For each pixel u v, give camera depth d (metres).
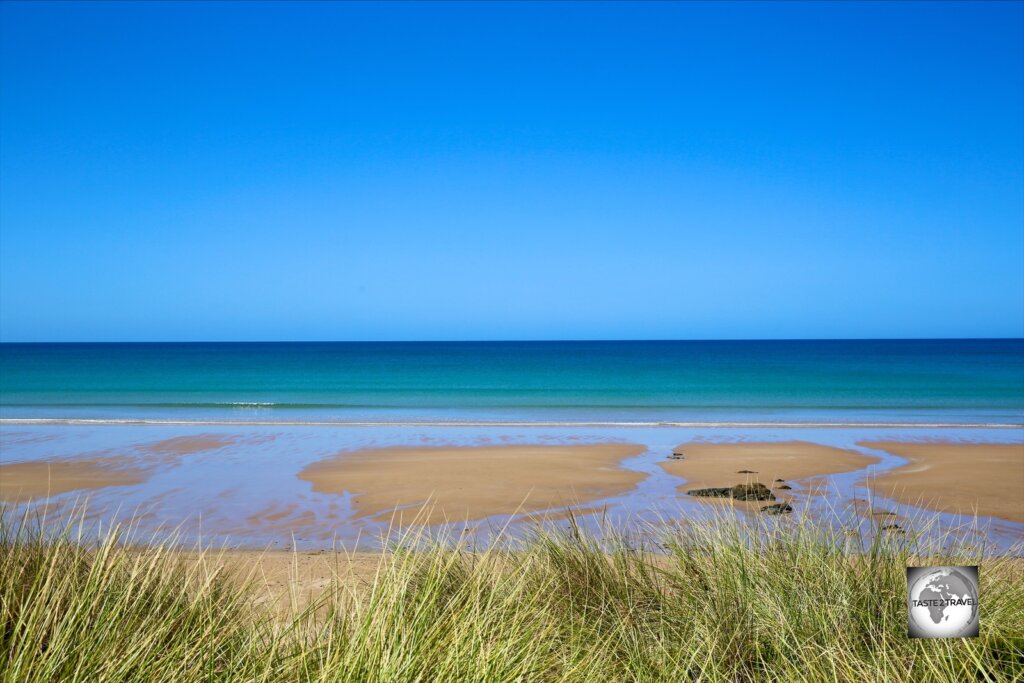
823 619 3.73
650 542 6.05
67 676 2.57
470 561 4.92
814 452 16.42
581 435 19.70
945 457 15.59
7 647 2.73
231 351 117.88
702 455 16.05
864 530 7.83
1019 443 17.81
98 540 4.34
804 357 80.25
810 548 4.59
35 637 2.72
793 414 25.34
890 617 3.79
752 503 10.71
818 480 13.16
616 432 20.36
